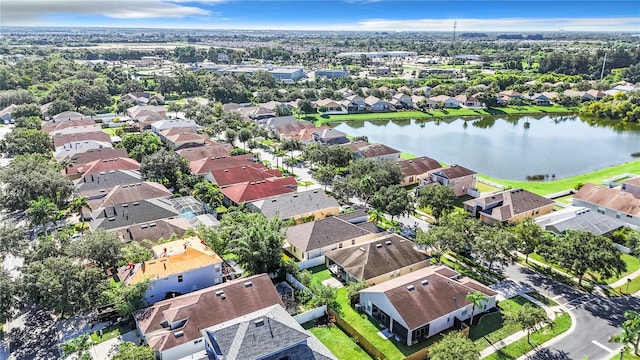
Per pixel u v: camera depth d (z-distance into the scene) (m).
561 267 66.00
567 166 125.38
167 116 166.38
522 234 68.62
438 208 81.06
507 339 51.53
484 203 84.19
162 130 139.75
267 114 180.12
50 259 53.78
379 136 161.62
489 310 57.00
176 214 80.25
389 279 63.22
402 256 65.69
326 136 137.50
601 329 53.38
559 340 51.34
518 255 72.75
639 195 88.69
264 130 147.00
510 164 127.19
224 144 127.25
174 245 63.50
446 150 141.75
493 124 188.00
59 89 192.00
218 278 60.94
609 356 48.78
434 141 154.38
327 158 112.12
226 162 107.56
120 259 61.88
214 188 92.06
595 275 65.88
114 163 103.31
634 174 111.81
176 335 47.34
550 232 75.25
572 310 57.22
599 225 77.75
